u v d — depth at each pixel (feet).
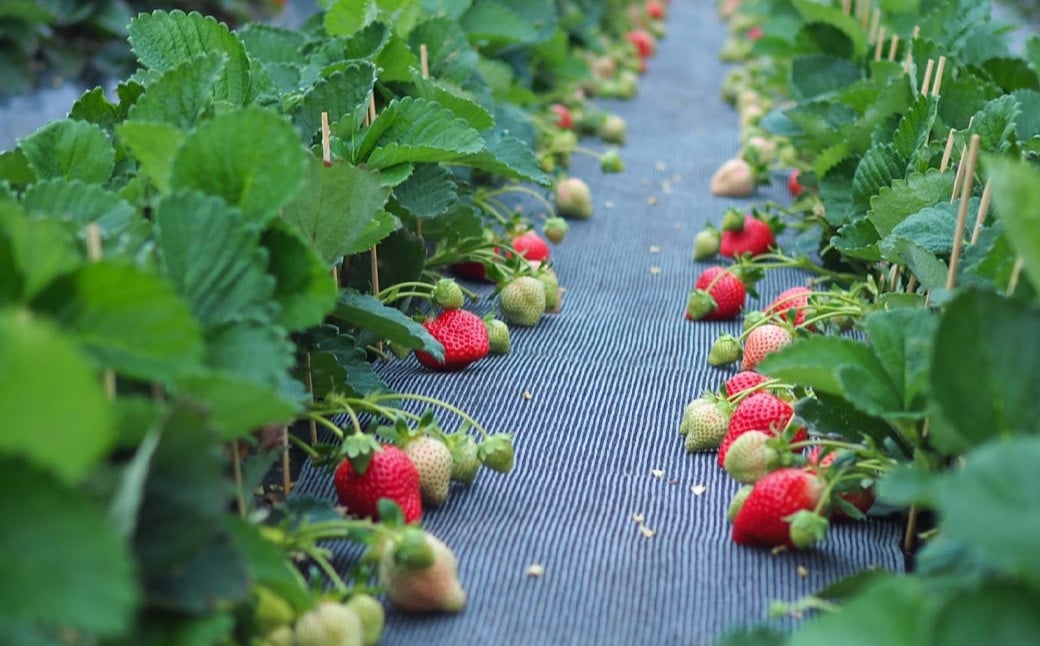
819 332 3.61
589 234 4.59
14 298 2.37
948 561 2.42
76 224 2.62
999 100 3.42
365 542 2.71
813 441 2.93
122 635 2.27
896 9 4.77
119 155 3.11
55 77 6.14
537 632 2.74
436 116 3.48
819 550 2.93
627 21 8.56
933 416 2.54
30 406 2.21
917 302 3.26
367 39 3.75
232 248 2.57
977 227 3.01
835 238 3.60
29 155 2.94
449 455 3.01
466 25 4.78
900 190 3.36
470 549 2.92
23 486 2.22
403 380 3.51
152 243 2.60
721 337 3.63
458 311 3.58
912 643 2.33
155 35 3.40
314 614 2.57
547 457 3.24
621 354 3.72
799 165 4.84
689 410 3.29
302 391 2.78
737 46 8.50
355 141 3.46
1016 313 2.46
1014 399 2.46
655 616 2.78
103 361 2.39
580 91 6.67
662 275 4.27
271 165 2.64
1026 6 9.30
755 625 2.76
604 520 3.03
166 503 2.35
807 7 4.72
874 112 3.90
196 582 2.36
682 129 6.38
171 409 2.33
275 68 3.84
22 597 2.20
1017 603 2.25
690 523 3.03
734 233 4.30
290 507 2.84
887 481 2.57
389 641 2.70
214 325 2.56
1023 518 2.24
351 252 3.20
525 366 3.61
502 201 4.75
